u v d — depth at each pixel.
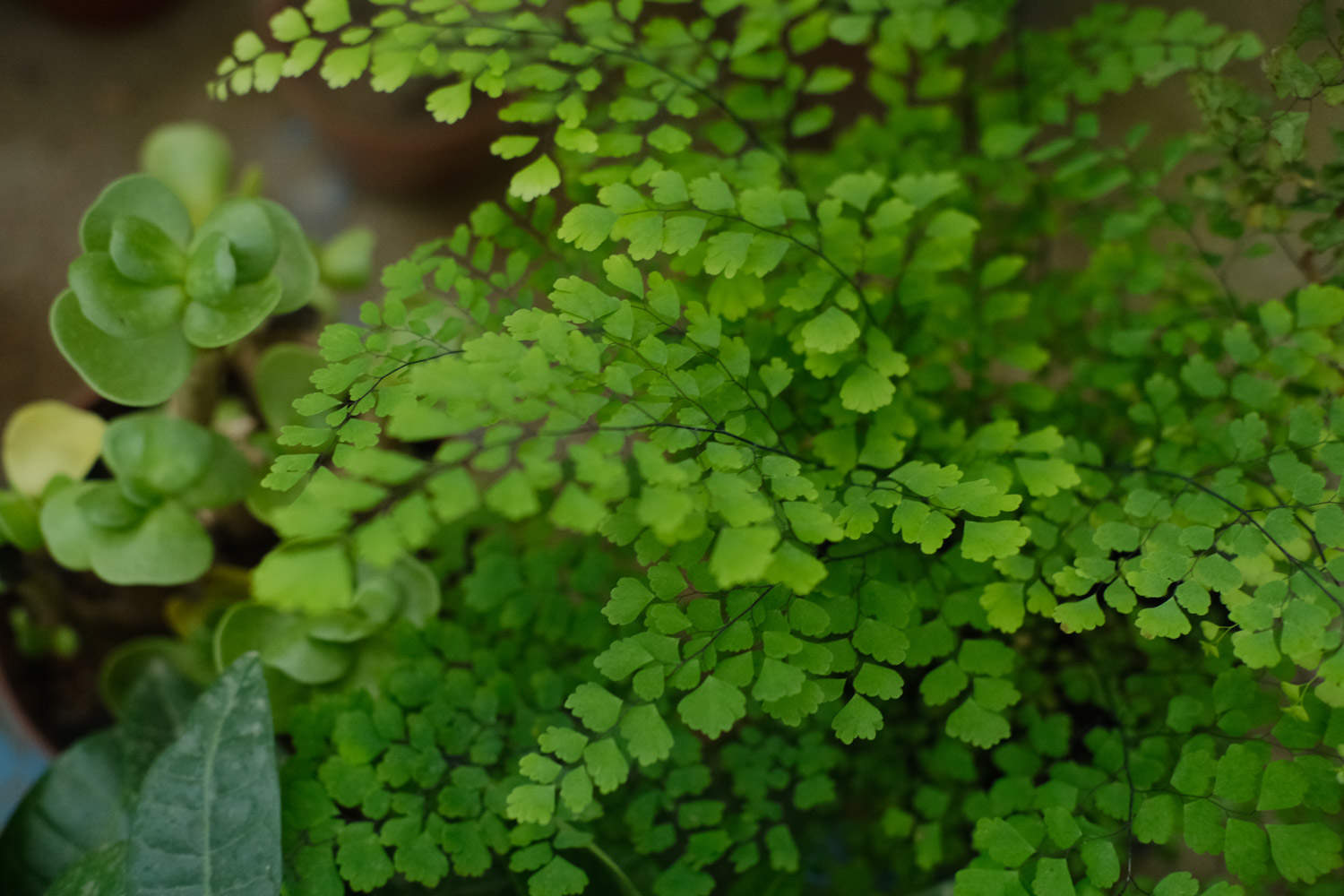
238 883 0.53
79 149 0.95
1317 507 0.53
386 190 0.93
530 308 0.55
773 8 0.61
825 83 0.61
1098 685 0.59
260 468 0.62
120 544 0.58
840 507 0.53
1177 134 0.66
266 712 0.54
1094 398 0.62
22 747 0.67
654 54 0.59
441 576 0.61
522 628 0.59
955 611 0.55
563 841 0.54
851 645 0.52
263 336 0.66
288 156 0.96
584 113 0.55
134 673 0.62
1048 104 0.62
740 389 0.53
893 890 0.62
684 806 0.57
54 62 0.98
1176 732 0.56
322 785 0.55
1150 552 0.53
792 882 0.58
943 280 0.63
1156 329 0.60
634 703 0.57
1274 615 0.51
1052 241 0.70
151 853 0.53
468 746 0.56
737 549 0.49
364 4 0.80
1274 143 0.56
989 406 0.61
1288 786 0.52
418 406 0.49
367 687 0.59
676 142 0.55
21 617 0.65
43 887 0.58
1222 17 0.64
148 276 0.55
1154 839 0.53
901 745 0.61
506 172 0.91
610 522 0.52
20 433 0.62
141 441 0.58
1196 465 0.57
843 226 0.55
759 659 0.52
